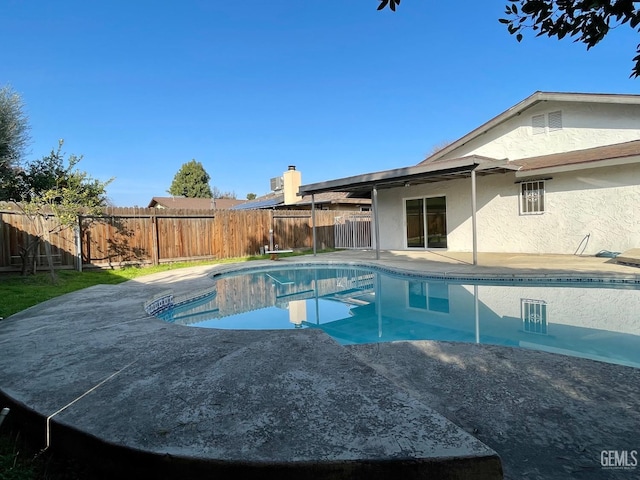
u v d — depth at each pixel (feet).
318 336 11.76
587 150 34.99
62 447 6.80
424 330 18.06
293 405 7.11
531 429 6.89
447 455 5.39
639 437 6.58
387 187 48.57
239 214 48.26
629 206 31.12
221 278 34.78
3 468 6.41
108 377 8.94
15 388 8.43
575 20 6.88
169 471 5.67
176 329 13.35
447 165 31.50
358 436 5.96
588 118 35.09
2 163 25.45
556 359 10.43
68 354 10.76
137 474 5.90
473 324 18.38
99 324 14.32
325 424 6.37
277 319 21.68
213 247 45.37
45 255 31.86
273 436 6.05
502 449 6.30
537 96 36.81
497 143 41.52
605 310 18.94
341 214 60.95
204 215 44.57
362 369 8.88
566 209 34.73
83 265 34.37
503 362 10.26
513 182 38.47
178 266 39.40
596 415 7.34
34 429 7.26
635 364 12.26
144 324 14.24
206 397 7.60
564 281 24.16
